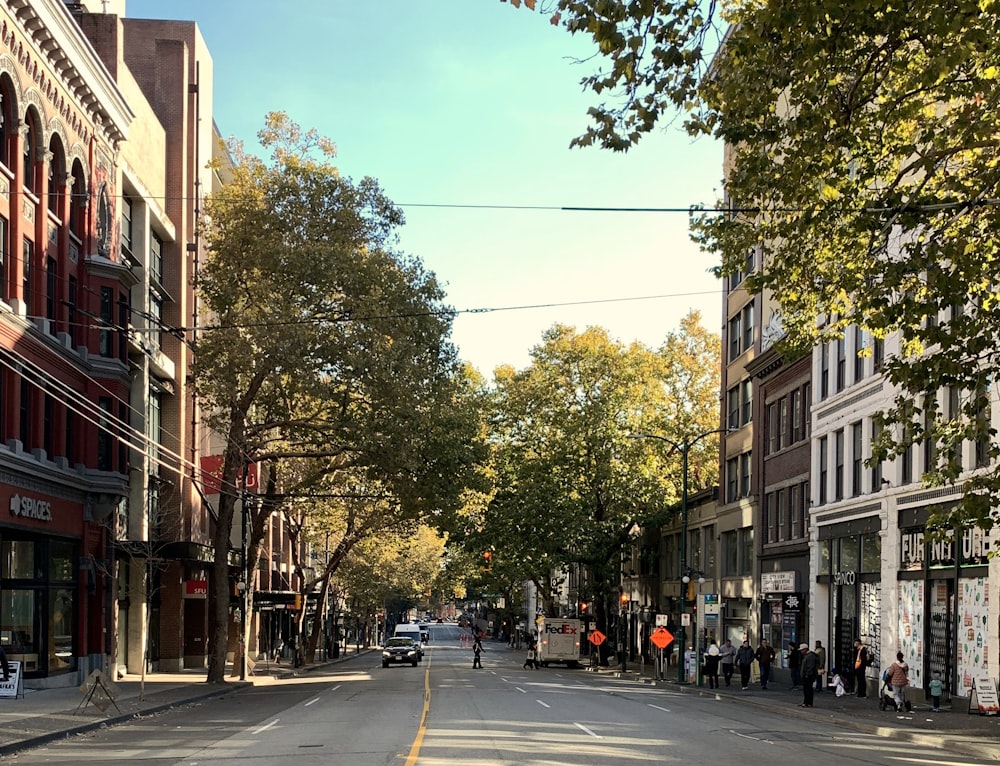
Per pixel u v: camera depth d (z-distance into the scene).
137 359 43.31
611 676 54.75
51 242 34.28
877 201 18.05
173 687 36.94
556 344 62.19
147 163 46.38
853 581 37.88
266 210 37.56
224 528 40.47
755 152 16.95
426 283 38.06
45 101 33.16
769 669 41.78
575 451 60.62
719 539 56.03
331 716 25.03
